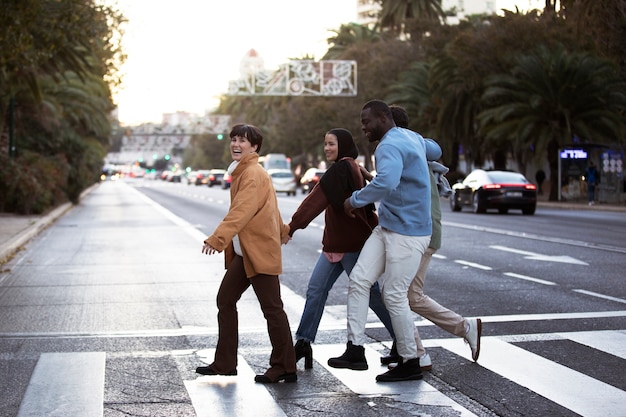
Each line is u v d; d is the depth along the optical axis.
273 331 7.00
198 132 138.25
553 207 40.12
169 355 8.12
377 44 71.44
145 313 10.55
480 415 6.04
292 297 11.73
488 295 11.51
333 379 7.11
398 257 6.82
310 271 14.69
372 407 6.27
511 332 8.92
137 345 8.59
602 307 10.41
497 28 46.59
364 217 7.25
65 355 8.12
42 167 39.78
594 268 14.30
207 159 160.12
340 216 7.25
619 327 9.13
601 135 42.59
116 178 185.50
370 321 9.70
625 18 31.55
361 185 7.20
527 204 32.25
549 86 41.91
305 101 88.12
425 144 7.26
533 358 7.73
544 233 22.27
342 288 12.49
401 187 6.80
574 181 44.31
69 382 7.07
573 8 33.81
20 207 32.22
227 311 7.07
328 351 8.17
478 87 48.16
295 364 7.05
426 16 77.06
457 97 50.69
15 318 10.20
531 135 43.44
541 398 6.44
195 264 16.16
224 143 150.25
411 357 6.98
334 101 74.31
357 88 70.31
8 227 24.95
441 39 58.06
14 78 26.88
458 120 51.78
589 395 6.51
